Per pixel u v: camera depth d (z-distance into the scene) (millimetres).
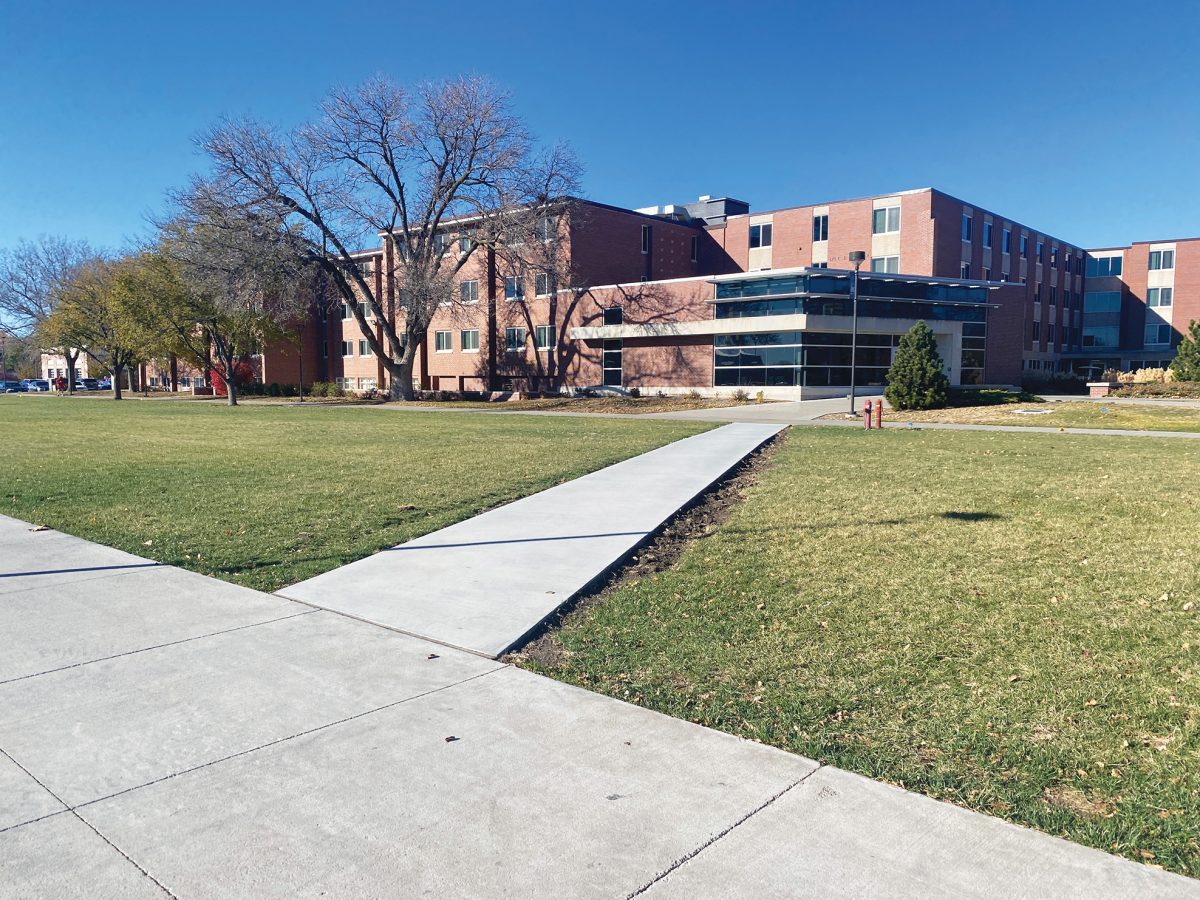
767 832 3086
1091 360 64000
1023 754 3688
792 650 5039
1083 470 12734
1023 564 6922
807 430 21641
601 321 45188
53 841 3064
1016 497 10172
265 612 5891
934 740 3840
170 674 4707
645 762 3645
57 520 9500
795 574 6730
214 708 4238
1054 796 3354
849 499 10188
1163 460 14031
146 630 5496
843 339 38312
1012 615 5605
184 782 3494
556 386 48062
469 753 3732
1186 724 3945
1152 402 30203
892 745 3795
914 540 7867
